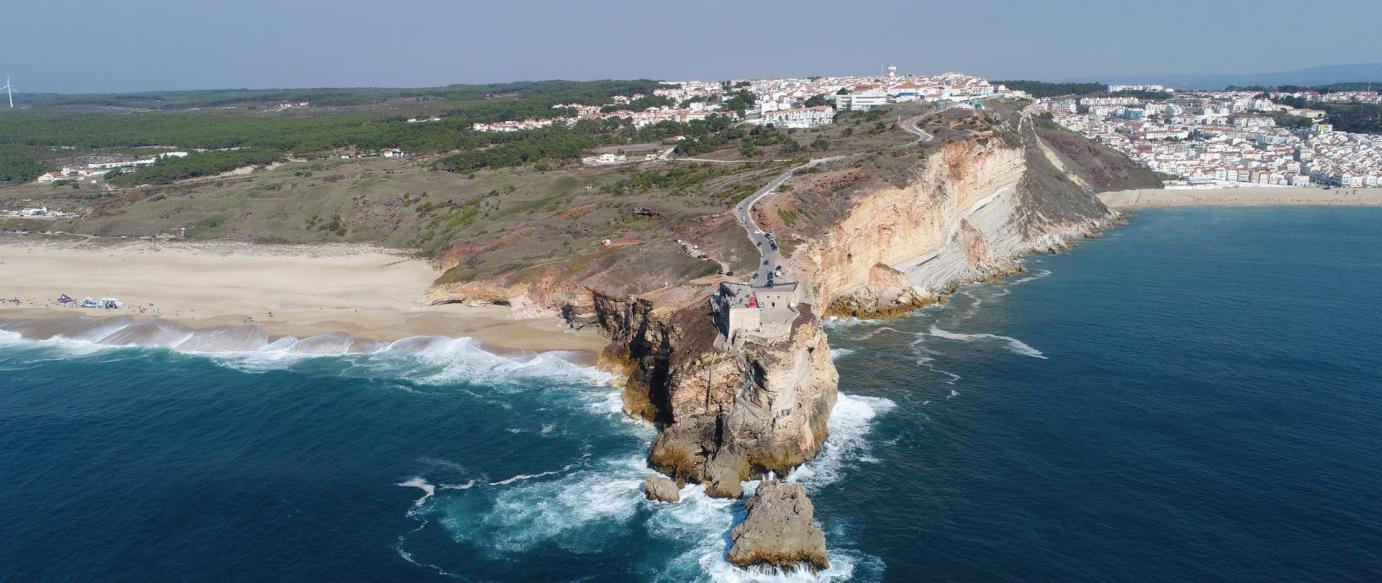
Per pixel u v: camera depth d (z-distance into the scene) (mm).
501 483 67625
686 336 78750
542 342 99188
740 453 69000
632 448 73688
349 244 144750
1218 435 74062
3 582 54312
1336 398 82188
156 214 157375
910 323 111000
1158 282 135875
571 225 126875
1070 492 64688
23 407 82812
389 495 65875
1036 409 80500
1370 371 89812
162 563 56812
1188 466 68438
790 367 68938
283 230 150625
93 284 123125
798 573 55656
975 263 142000
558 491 66438
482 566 57062
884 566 56188
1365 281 135500
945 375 90250
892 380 88875
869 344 101312
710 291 86438
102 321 108562
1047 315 114562
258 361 96250
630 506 64312
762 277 89875
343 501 64875
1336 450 70812
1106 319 112125
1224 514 61188
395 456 72312
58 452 72812
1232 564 55375
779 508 58406
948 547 58000
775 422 69500
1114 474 67312
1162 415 78500
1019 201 165625
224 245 144125
